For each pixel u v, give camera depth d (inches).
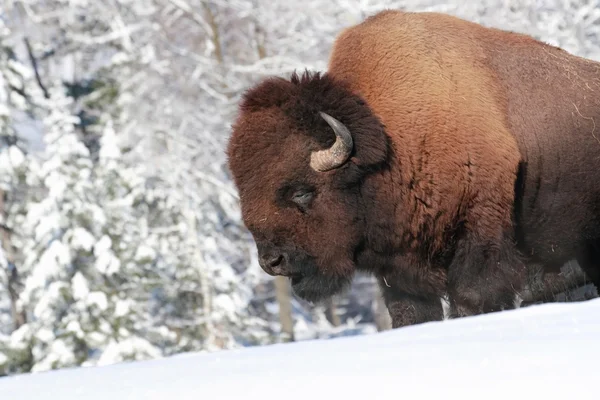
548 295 1075.3
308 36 2687.0
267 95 910.4
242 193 910.4
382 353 478.0
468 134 935.0
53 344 2598.4
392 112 943.0
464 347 463.2
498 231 941.2
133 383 484.1
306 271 925.2
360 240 939.3
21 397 476.7
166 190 2974.9
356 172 910.4
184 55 2992.1
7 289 3024.1
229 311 2938.0
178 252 2957.7
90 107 3329.2
